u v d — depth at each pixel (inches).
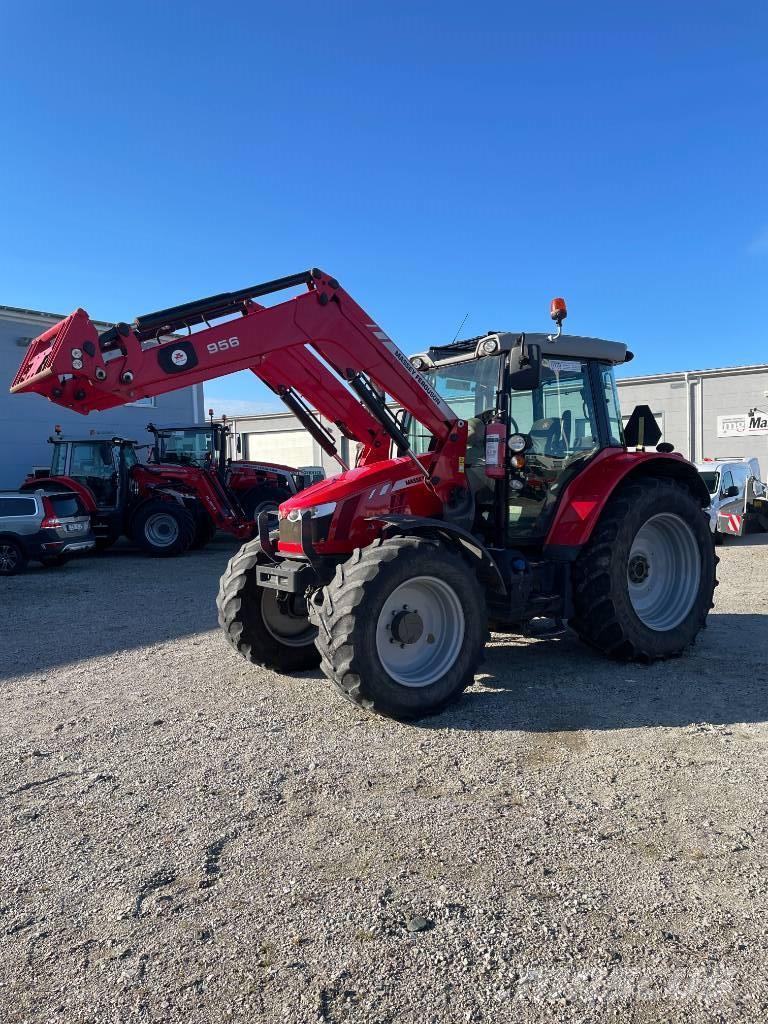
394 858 117.3
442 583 183.8
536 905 104.1
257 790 143.3
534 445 221.1
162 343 184.7
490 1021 83.4
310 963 93.4
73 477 572.1
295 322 193.6
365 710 188.5
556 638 258.7
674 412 860.6
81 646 267.3
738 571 416.8
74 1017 85.4
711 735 165.6
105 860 119.1
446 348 236.2
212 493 580.7
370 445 231.0
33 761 160.7
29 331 729.6
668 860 114.9
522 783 143.3
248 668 231.6
